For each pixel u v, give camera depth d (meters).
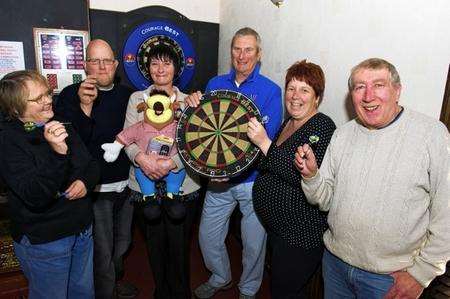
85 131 1.90
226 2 3.10
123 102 2.08
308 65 1.69
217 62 3.35
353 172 1.37
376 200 1.30
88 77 1.95
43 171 1.37
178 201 1.96
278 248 1.76
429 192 1.26
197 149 1.86
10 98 1.39
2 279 2.29
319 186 1.45
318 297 2.15
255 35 2.04
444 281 1.51
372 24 1.63
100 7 2.87
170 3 3.08
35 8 2.39
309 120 1.66
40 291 1.58
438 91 1.37
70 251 1.62
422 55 1.42
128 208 2.29
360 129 1.40
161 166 1.82
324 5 1.94
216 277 2.40
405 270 1.32
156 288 2.18
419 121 1.27
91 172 1.68
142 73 2.94
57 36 2.47
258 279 2.29
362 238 1.34
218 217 2.28
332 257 1.56
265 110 2.05
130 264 2.78
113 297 2.22
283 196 1.68
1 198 2.26
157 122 1.85
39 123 1.48
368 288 1.39
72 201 1.58
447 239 1.22
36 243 1.49
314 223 1.65
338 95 1.88
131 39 2.88
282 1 2.32
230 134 1.87
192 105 1.90
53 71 2.50
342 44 1.82
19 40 2.39
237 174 1.84
